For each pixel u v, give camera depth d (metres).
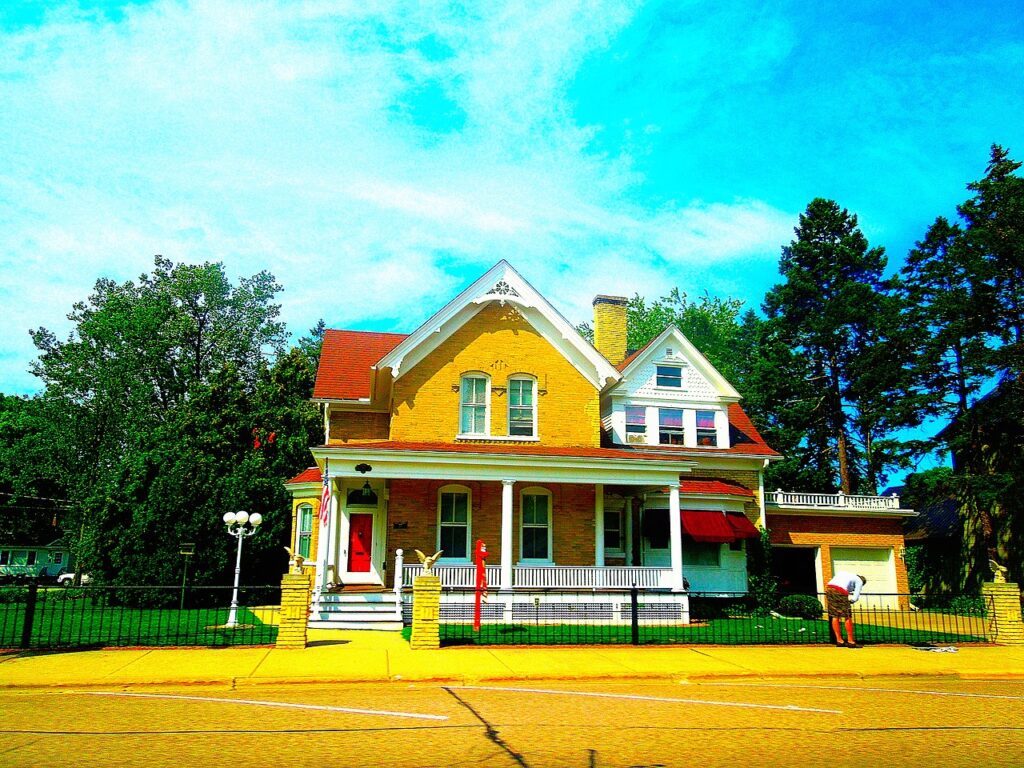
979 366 31.34
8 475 49.53
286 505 31.80
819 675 13.44
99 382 44.38
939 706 10.64
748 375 51.97
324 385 26.47
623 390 28.94
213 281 47.75
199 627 18.88
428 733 8.16
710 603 24.97
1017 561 31.59
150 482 27.86
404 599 21.03
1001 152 34.97
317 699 10.34
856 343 45.72
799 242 48.72
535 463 22.05
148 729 8.20
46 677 11.39
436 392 24.77
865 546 32.28
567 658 14.44
